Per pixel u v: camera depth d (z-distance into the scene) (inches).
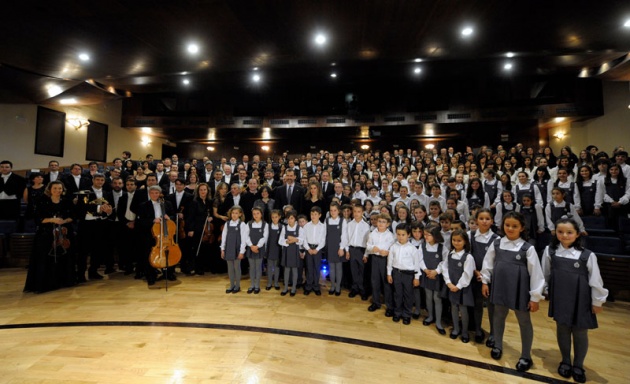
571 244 79.6
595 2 176.4
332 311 120.3
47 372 76.7
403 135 444.8
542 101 349.4
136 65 273.0
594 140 338.6
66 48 235.5
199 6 182.9
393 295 118.6
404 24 204.5
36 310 116.6
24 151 316.5
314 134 451.8
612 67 269.1
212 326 104.2
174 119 418.6
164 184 207.2
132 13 189.2
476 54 255.9
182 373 77.2
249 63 275.0
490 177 186.7
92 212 157.2
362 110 404.8
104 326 103.2
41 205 141.1
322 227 143.5
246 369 79.4
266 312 117.2
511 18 195.2
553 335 101.9
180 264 174.9
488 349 92.3
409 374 78.3
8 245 179.5
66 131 353.7
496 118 365.1
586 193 166.6
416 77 323.3
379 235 125.7
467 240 98.8
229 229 142.6
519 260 84.1
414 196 183.6
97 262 159.9
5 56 242.2
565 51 247.8
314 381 74.7
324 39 227.8
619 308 123.7
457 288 96.3
